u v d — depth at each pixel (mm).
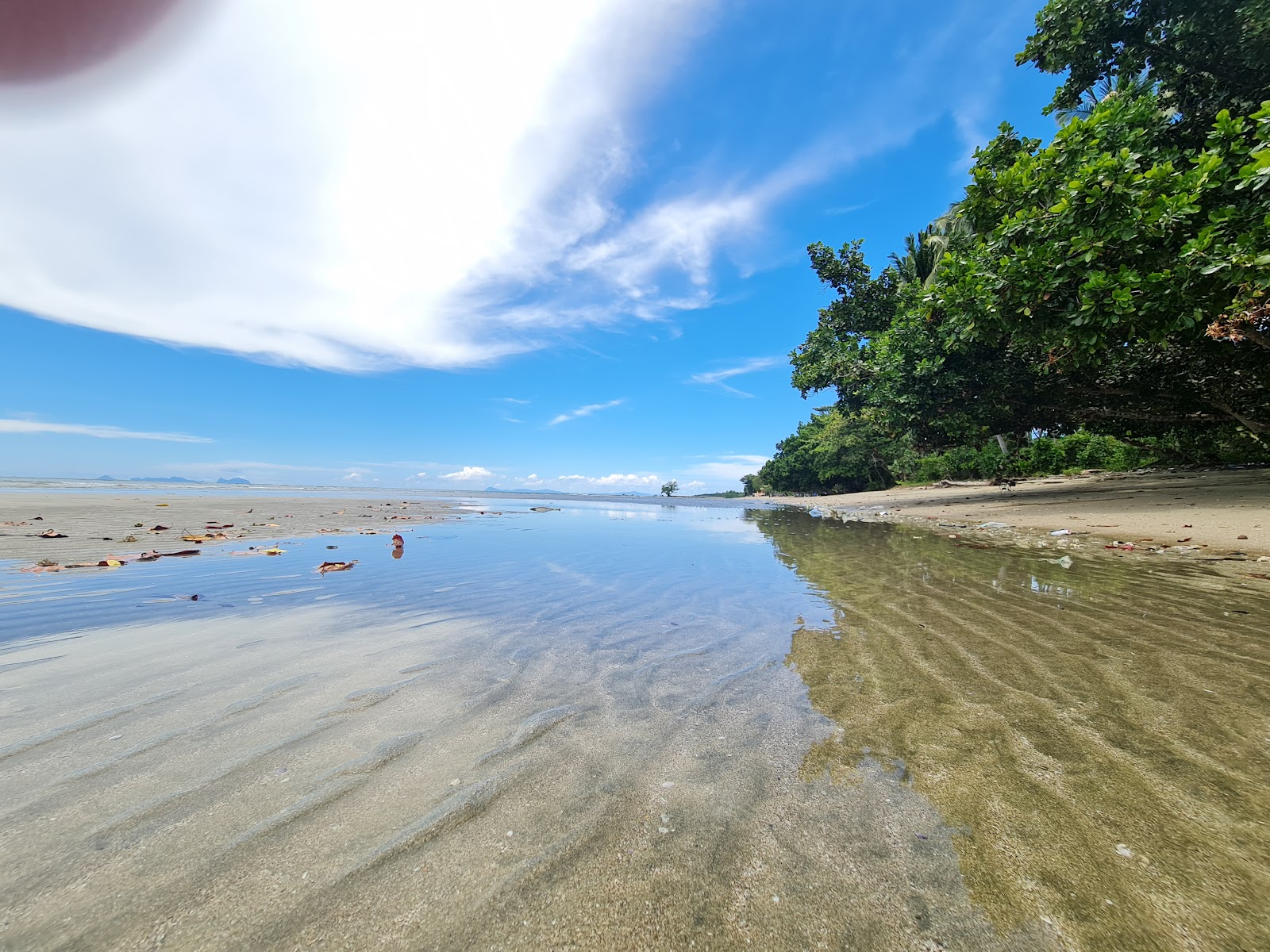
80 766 1867
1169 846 1465
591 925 1232
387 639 3502
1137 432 17016
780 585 5477
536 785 1812
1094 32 11344
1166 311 7828
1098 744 2039
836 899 1309
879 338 17281
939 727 2223
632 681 2812
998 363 14219
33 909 1240
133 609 4137
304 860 1421
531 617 4137
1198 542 7129
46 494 23000
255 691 2594
